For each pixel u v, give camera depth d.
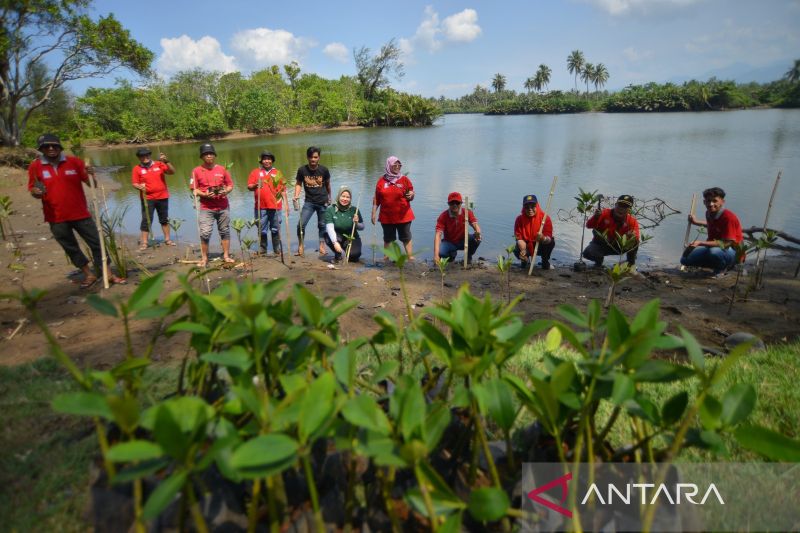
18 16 24.14
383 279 6.81
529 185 15.96
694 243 7.36
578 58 146.00
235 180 19.16
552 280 6.97
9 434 2.54
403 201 7.96
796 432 2.67
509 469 1.74
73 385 3.15
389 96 77.94
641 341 1.38
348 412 1.24
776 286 6.59
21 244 9.22
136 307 1.58
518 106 126.06
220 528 1.55
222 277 6.73
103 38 26.94
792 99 96.75
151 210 9.07
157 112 55.38
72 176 5.96
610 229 7.40
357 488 1.87
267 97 63.75
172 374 3.27
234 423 1.64
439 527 1.26
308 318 1.61
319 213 8.59
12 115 27.59
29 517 1.96
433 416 1.32
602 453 1.71
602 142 31.44
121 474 1.16
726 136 33.00
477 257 8.80
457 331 1.55
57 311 5.23
